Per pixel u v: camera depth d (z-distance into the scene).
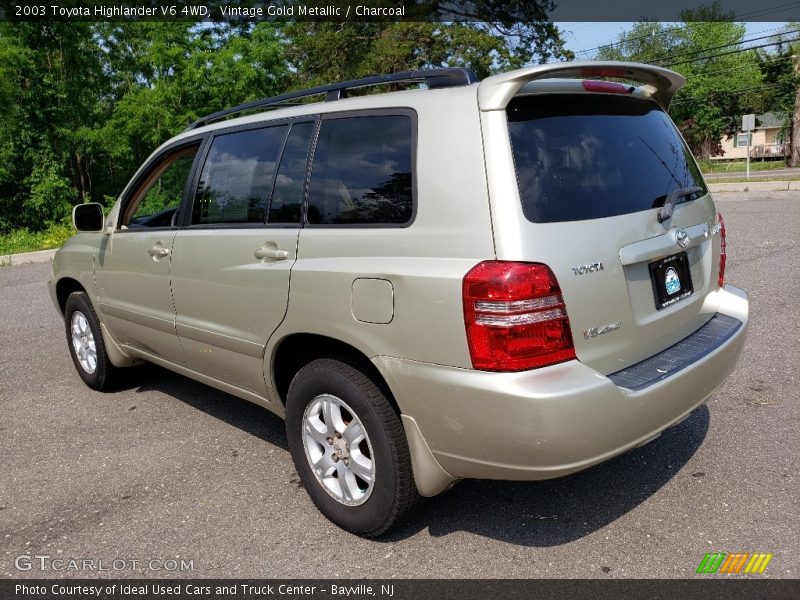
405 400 2.66
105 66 23.31
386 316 2.67
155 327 4.17
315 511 3.28
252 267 3.29
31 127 19.84
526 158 2.53
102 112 23.09
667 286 2.93
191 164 3.95
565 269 2.46
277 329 3.19
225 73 20.81
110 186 24.44
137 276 4.22
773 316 5.95
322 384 2.98
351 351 2.98
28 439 4.30
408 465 2.79
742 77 51.66
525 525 3.05
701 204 3.26
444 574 2.74
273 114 3.49
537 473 2.46
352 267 2.80
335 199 3.01
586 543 2.89
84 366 5.20
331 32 27.41
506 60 26.89
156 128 20.78
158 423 4.47
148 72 22.75
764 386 4.39
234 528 3.16
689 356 2.87
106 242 4.54
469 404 2.46
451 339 2.49
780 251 9.00
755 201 17.14
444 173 2.61
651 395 2.58
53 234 17.36
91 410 4.77
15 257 13.55
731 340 3.08
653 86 3.21
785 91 53.66
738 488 3.23
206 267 3.60
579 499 3.24
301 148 3.24
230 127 3.74
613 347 2.64
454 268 2.49
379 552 2.91
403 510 2.83
